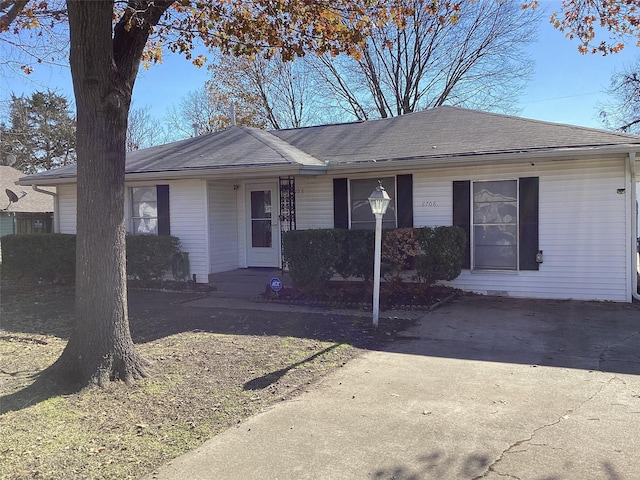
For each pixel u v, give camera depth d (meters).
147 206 12.75
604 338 6.59
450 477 3.15
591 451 3.46
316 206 11.55
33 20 6.99
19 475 3.25
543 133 9.75
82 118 5.08
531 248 9.59
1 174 22.81
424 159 9.62
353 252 9.48
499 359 5.75
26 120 27.12
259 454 3.52
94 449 3.62
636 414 4.08
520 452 3.46
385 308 8.78
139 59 5.48
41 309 9.62
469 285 10.12
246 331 7.25
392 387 4.85
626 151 8.17
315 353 6.04
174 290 11.52
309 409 4.32
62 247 12.43
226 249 12.53
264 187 12.64
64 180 12.91
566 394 4.57
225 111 30.30
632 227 8.84
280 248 12.49
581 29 8.06
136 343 6.67
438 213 10.31
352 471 3.26
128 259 11.74
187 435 3.85
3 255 13.33
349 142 12.00
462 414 4.15
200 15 7.36
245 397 4.64
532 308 8.70
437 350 6.18
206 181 11.77
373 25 7.46
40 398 4.64
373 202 7.29
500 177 9.75
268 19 7.49
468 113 12.16
